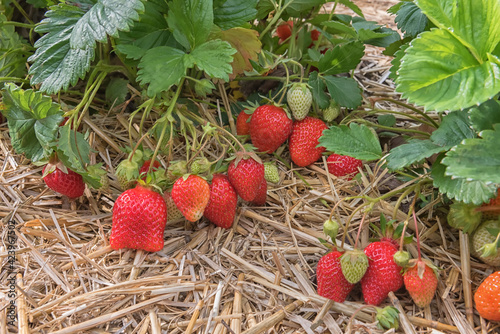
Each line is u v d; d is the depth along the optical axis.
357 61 0.61
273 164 0.58
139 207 0.50
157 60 0.53
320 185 0.59
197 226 0.55
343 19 0.69
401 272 0.48
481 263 0.52
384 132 0.64
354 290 0.51
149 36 0.57
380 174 0.59
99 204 0.56
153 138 0.60
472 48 0.46
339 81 0.61
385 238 0.50
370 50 0.82
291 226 0.55
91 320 0.47
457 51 0.47
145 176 0.52
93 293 0.48
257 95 0.65
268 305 0.49
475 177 0.44
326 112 0.62
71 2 0.54
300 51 0.67
